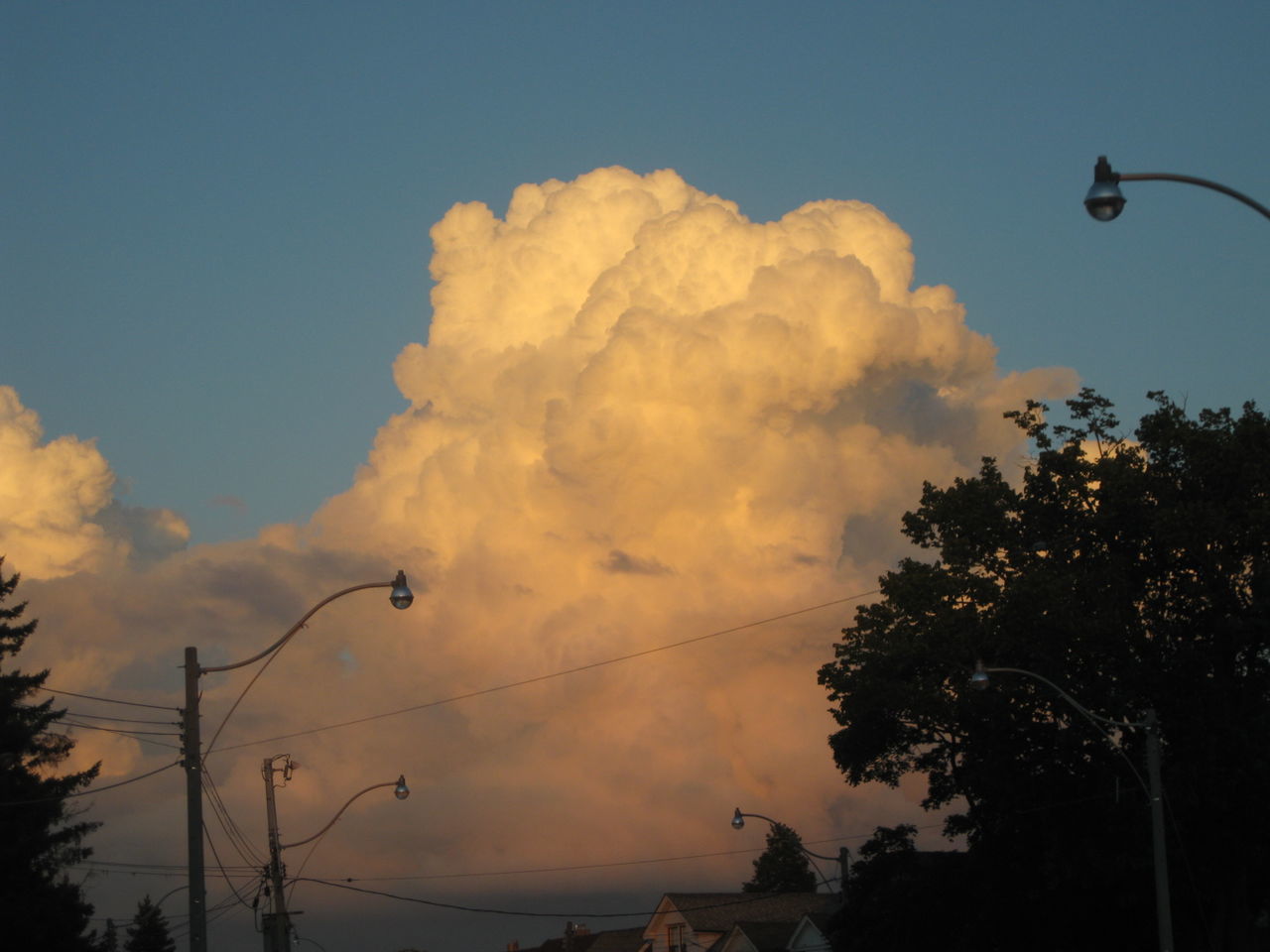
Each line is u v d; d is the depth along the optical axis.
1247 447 55.44
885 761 63.81
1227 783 52.53
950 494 61.50
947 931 61.72
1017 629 55.22
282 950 62.16
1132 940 60.03
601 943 123.88
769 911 107.38
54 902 62.53
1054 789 55.44
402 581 34.41
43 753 70.38
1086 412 60.31
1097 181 21.75
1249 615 54.66
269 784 63.84
